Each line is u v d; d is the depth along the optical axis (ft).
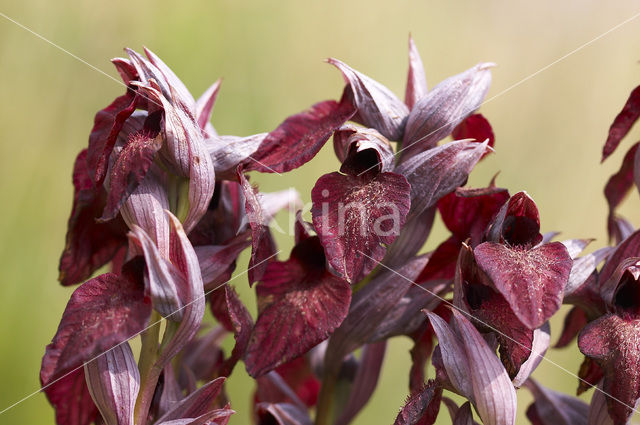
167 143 1.04
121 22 1.78
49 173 1.70
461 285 1.05
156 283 1.01
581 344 1.05
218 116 1.88
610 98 2.06
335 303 1.06
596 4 2.11
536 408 1.19
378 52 2.06
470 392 1.04
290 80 1.94
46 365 0.98
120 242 1.17
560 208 2.04
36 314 1.63
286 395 1.31
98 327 1.00
